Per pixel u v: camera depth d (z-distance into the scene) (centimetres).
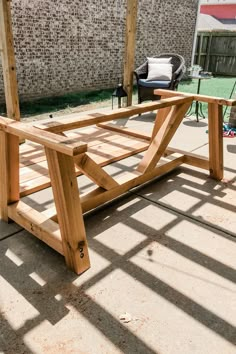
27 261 184
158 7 821
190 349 133
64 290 163
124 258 188
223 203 252
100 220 227
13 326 142
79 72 692
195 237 209
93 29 684
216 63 1096
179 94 282
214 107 266
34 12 563
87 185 279
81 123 195
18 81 584
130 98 525
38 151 347
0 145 195
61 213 165
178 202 253
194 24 970
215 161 285
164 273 176
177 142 394
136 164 329
